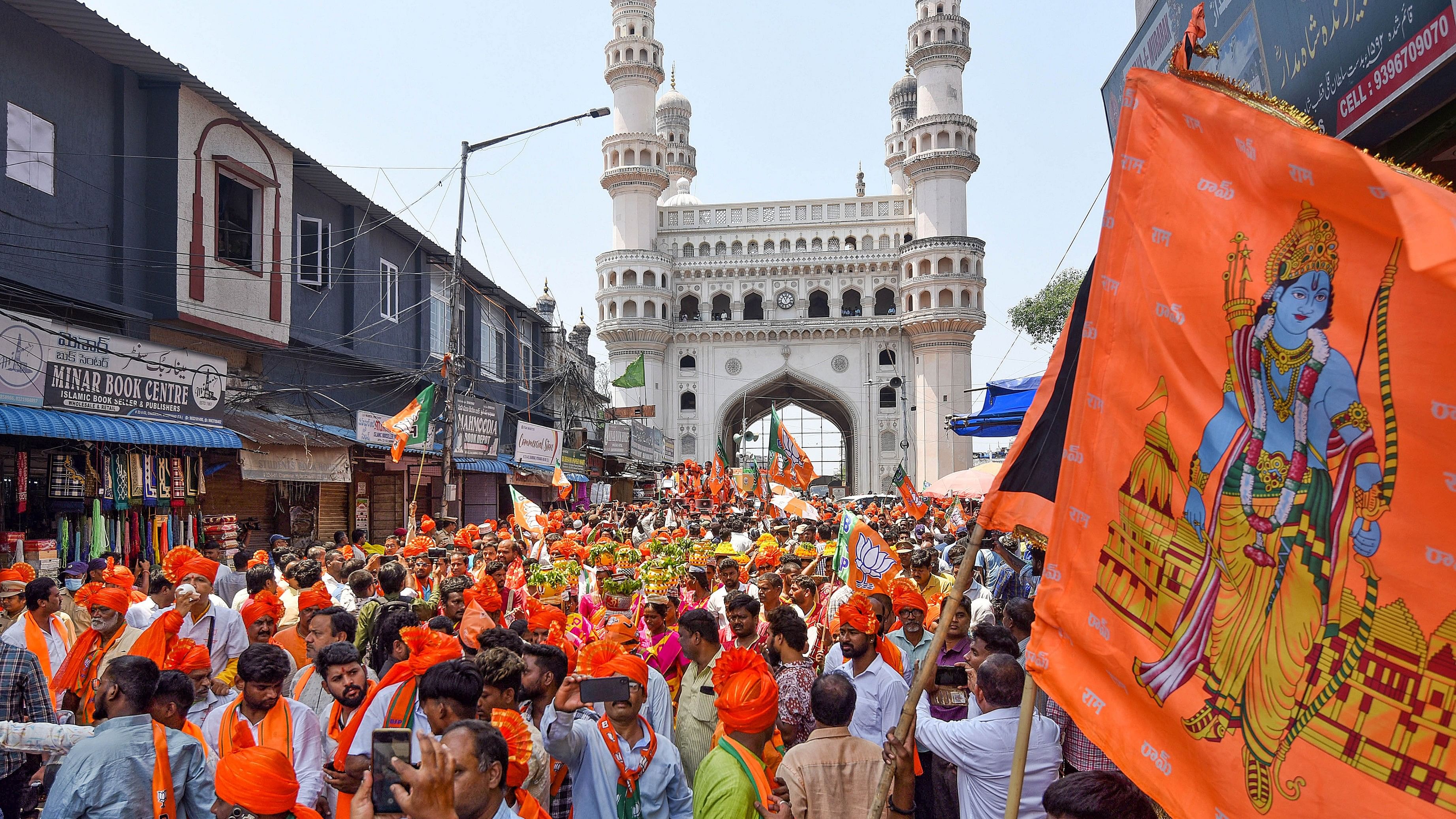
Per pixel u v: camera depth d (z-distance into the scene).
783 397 62.16
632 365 36.88
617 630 4.52
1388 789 1.65
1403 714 1.65
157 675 3.63
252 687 3.92
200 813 3.62
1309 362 1.82
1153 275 2.16
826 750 3.37
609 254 57.06
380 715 3.70
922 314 53.56
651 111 59.47
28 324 9.66
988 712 3.66
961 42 56.31
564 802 3.67
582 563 9.24
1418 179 1.67
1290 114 1.90
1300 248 1.85
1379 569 1.69
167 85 13.62
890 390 55.81
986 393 9.68
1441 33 3.38
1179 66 2.15
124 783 3.37
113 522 11.03
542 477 27.86
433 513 22.77
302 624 5.79
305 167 17.05
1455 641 1.59
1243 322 1.96
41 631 5.68
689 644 4.73
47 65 12.03
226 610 6.04
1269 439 1.90
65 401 10.10
